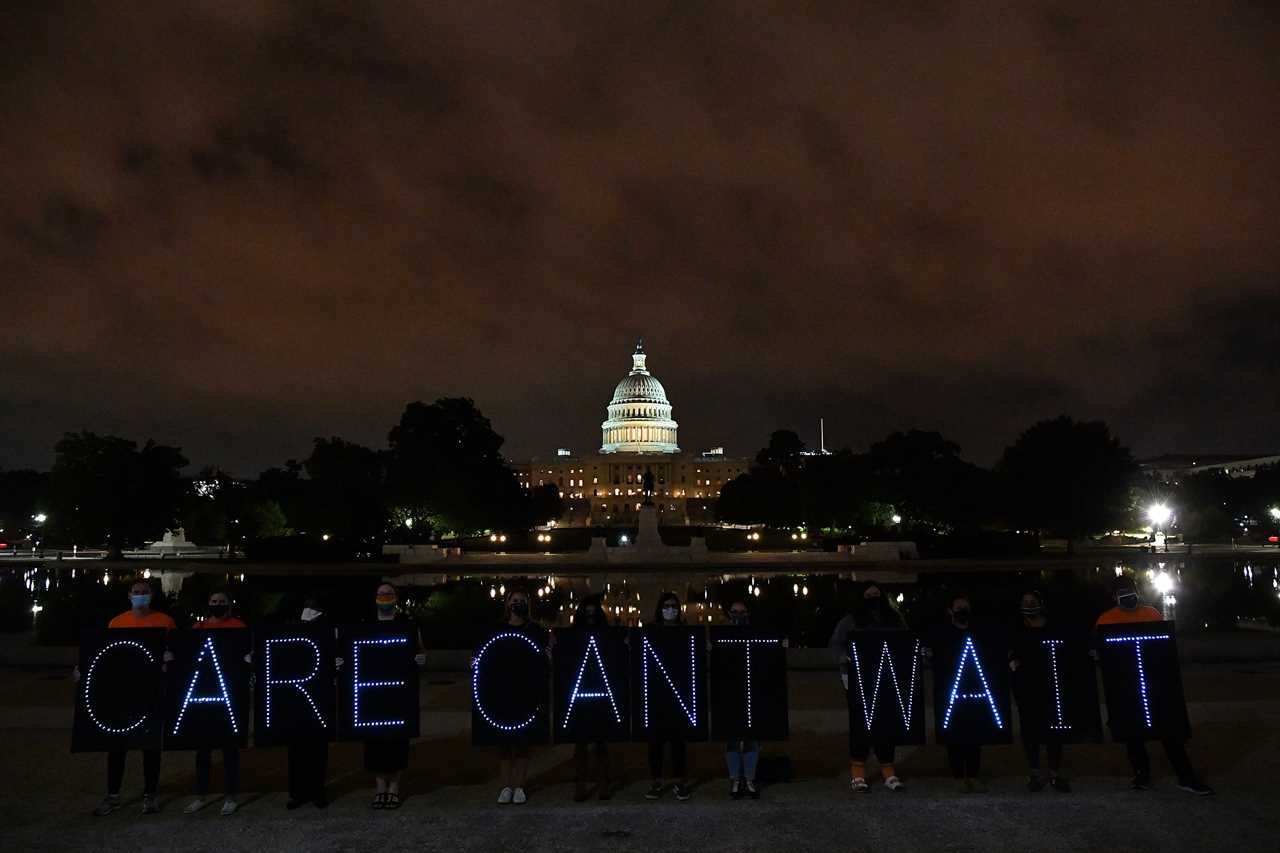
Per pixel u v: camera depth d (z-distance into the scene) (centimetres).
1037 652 1558
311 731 1496
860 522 13462
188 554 11581
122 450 10381
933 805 1473
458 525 11931
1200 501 15538
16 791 1598
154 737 1484
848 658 1580
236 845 1335
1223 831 1350
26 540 16175
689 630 1548
